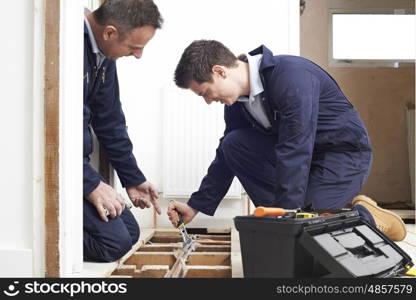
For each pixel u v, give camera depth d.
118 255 1.68
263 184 2.16
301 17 4.50
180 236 2.50
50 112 1.25
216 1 2.88
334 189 1.85
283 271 1.07
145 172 2.87
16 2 1.26
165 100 2.80
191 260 1.81
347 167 1.88
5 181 1.26
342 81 4.49
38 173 1.25
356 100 4.50
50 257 1.26
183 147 2.79
